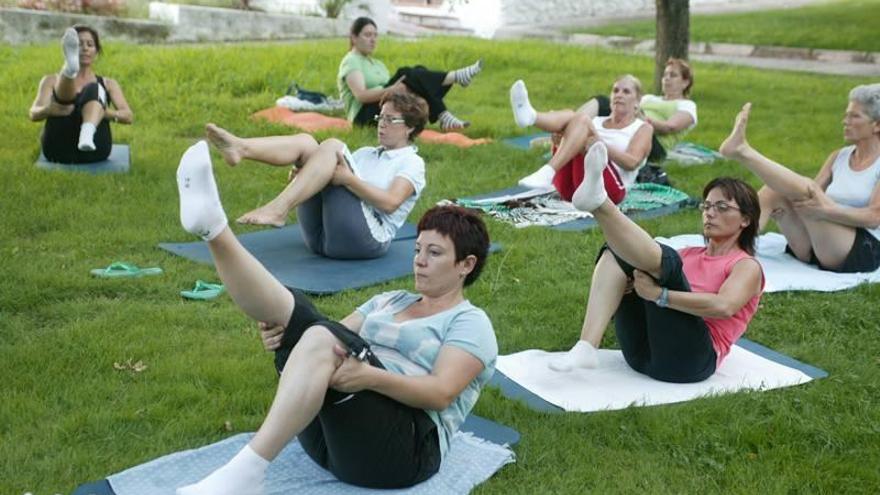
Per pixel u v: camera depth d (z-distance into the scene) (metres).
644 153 8.12
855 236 6.71
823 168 7.04
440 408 3.67
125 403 4.53
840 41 19.50
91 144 8.38
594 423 4.51
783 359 5.40
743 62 18.47
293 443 4.12
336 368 3.41
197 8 17.00
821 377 5.16
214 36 17.28
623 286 4.93
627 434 4.43
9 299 5.70
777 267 6.86
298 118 11.06
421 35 20.22
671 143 9.69
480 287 6.36
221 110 11.46
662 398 4.77
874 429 4.55
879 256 6.78
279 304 3.53
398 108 6.76
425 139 10.62
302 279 6.23
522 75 15.15
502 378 4.98
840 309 6.11
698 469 4.20
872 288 6.45
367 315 4.01
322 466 3.86
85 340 5.19
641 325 4.98
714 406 4.65
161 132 10.39
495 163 9.73
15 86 11.91
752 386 4.96
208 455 3.99
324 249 6.69
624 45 20.39
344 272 6.43
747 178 9.50
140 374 4.84
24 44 15.04
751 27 21.34
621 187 7.93
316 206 6.59
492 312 5.96
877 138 6.71
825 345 5.64
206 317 5.64
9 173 8.25
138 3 17.64
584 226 7.75
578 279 6.61
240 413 4.52
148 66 12.95
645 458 4.25
